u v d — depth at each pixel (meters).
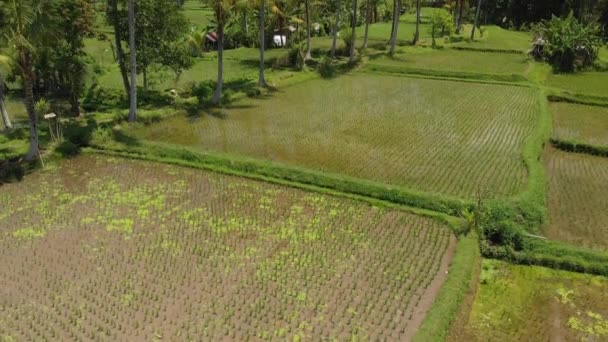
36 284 13.83
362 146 23.88
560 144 24.86
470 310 13.41
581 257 15.28
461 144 24.22
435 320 12.27
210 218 17.55
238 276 14.28
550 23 45.19
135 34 30.27
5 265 14.64
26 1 19.14
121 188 19.73
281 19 49.00
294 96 33.22
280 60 42.03
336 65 41.97
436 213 17.66
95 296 13.36
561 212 18.36
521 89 35.81
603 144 24.56
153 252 15.45
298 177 20.36
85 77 29.05
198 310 12.84
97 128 24.44
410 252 15.59
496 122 27.81
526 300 13.91
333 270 14.59
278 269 14.62
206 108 29.81
